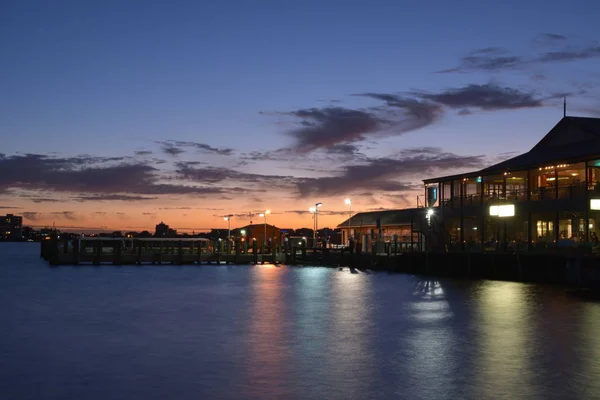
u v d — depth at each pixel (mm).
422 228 64125
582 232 50406
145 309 31609
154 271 67312
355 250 77688
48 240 105438
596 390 15281
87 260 80938
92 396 15117
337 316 28500
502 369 17438
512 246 53750
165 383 16203
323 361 18625
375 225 91000
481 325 25344
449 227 65188
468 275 53750
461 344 21172
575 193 49062
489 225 61812
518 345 20906
